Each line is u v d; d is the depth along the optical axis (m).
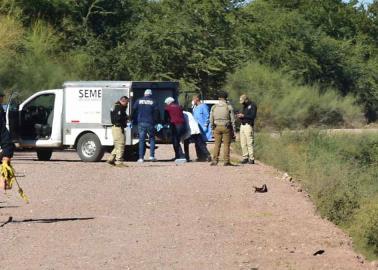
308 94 169.00
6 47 120.62
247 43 172.50
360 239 40.41
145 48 142.38
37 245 31.81
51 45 130.50
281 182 54.72
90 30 146.12
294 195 49.09
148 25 145.50
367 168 83.88
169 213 40.59
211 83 150.62
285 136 99.25
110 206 42.09
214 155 64.50
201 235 34.94
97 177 54.56
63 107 68.31
